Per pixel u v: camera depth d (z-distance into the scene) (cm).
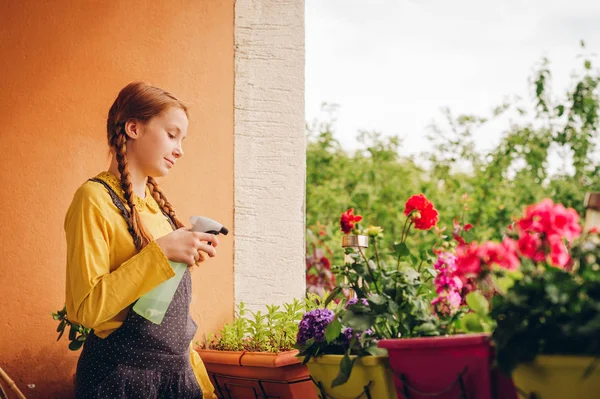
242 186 331
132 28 306
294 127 345
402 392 190
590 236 170
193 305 311
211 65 327
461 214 597
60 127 287
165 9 316
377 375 203
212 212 321
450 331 210
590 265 161
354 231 242
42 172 281
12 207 274
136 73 306
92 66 296
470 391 177
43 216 280
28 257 276
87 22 296
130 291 217
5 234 272
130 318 222
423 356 182
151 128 238
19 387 269
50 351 277
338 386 215
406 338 196
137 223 230
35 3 285
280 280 334
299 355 224
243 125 334
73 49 292
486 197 610
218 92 328
